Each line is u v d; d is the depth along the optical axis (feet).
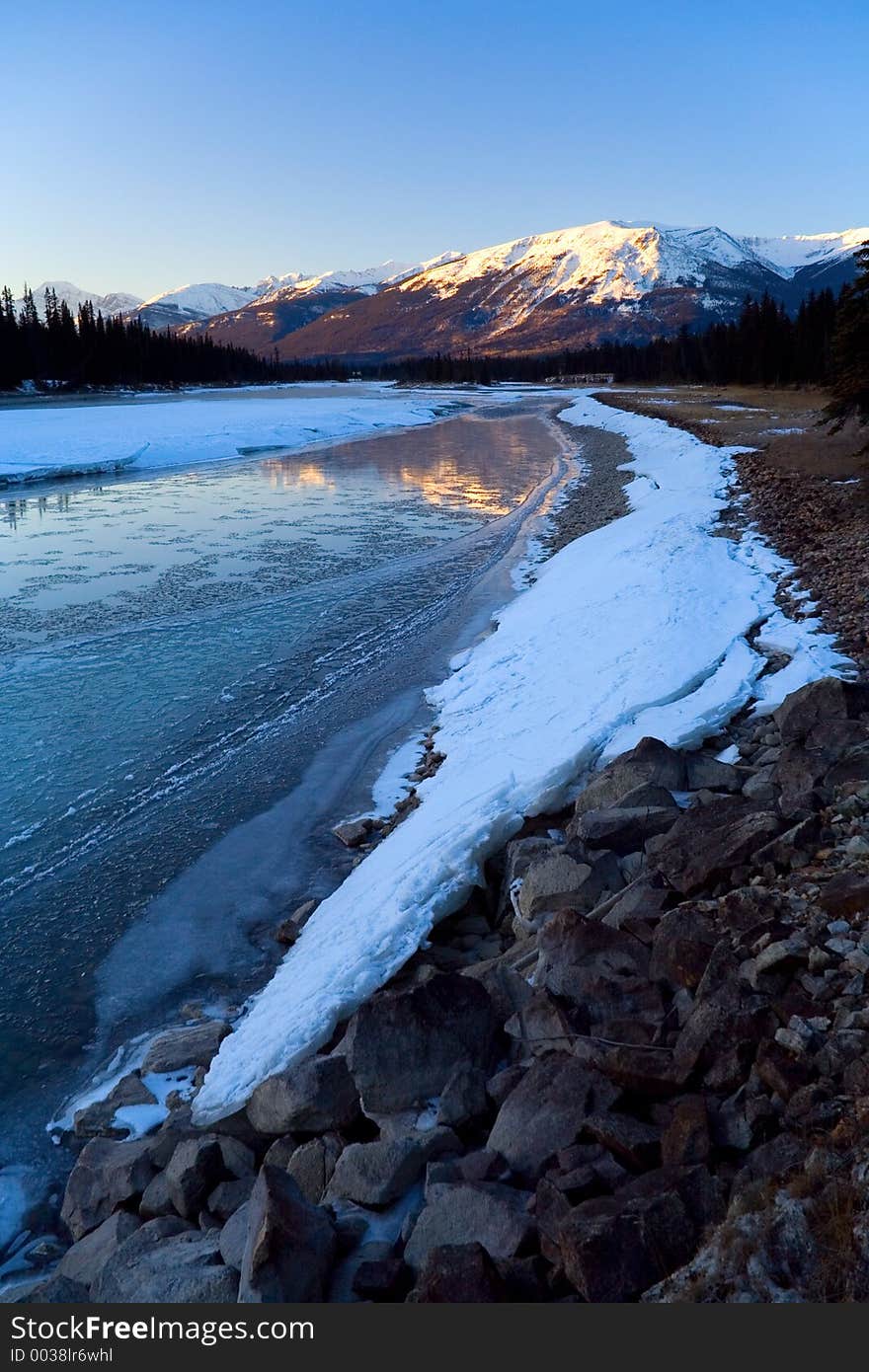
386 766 41.57
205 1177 18.58
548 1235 14.26
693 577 58.39
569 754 34.24
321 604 69.56
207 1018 26.13
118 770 41.60
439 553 88.12
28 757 42.83
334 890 32.14
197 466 168.86
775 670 42.27
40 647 58.85
